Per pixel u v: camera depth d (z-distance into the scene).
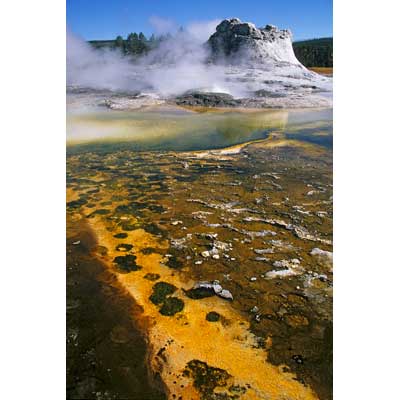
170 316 2.26
